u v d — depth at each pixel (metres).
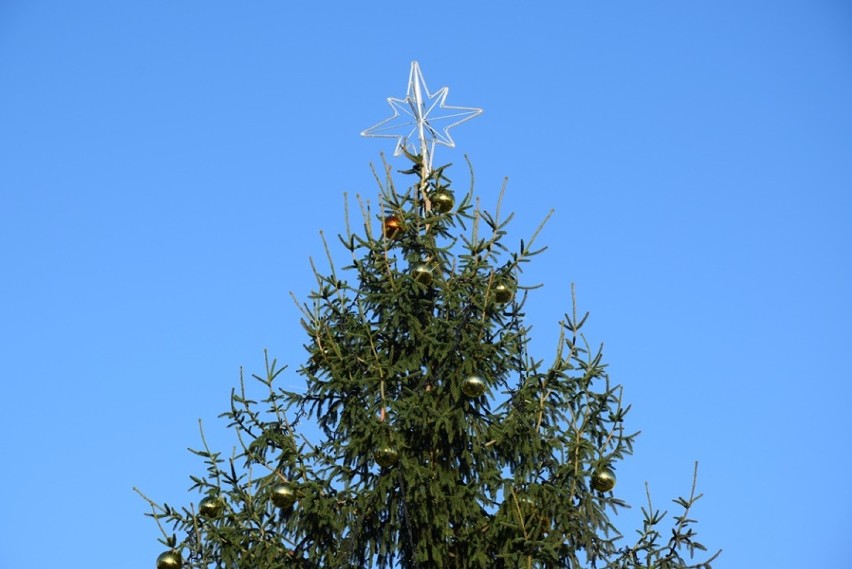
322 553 18.81
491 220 20.11
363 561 18.97
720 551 18.11
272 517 18.97
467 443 19.28
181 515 18.80
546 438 19.14
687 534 18.20
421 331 19.81
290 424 19.39
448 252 20.52
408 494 18.52
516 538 18.08
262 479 18.92
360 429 18.89
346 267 20.20
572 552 18.22
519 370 19.58
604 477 18.25
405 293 19.98
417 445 19.52
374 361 19.52
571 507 18.33
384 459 18.45
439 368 19.72
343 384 19.22
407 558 19.22
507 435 19.20
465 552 18.66
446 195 21.03
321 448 19.20
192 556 18.61
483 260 20.09
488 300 19.64
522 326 20.00
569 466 18.52
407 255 20.53
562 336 19.39
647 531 18.33
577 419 19.00
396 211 20.45
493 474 18.84
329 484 18.81
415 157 21.52
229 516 18.83
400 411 19.03
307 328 19.75
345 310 19.95
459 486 18.80
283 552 18.75
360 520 18.50
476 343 19.41
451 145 22.14
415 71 22.62
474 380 18.78
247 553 18.50
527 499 18.48
